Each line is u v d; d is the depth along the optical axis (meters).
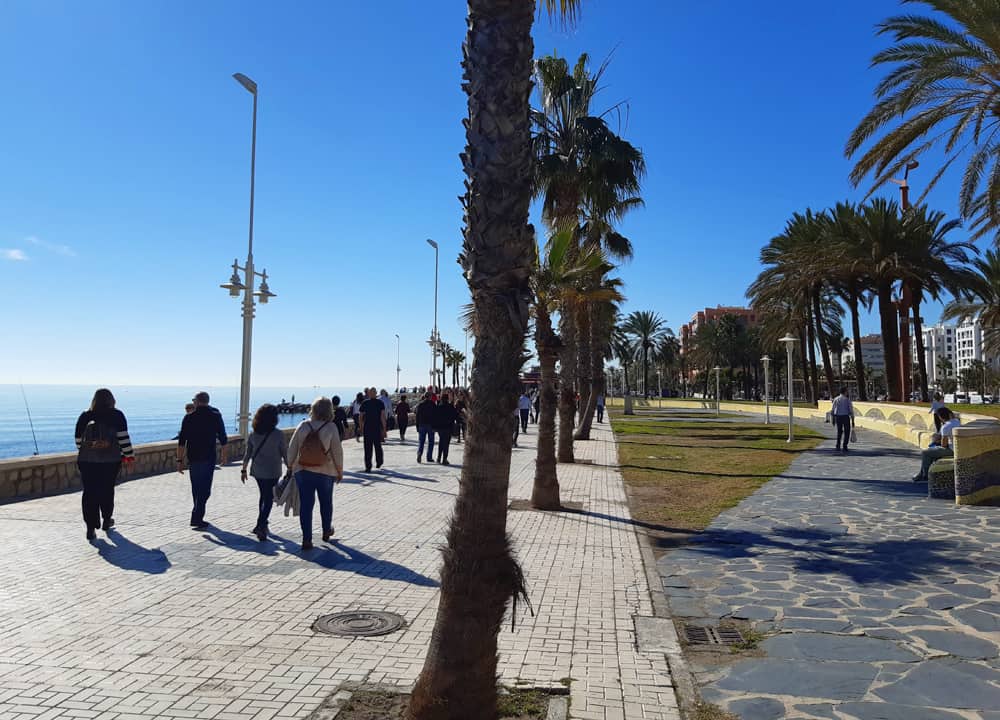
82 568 6.82
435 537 8.41
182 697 3.95
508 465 3.32
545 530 9.23
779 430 32.84
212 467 8.88
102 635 4.96
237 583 6.34
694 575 6.91
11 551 7.48
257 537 8.22
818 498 11.88
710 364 85.25
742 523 9.73
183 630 5.08
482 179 3.28
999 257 34.88
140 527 8.77
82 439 8.07
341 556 7.42
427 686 3.22
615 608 5.80
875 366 155.62
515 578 3.30
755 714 3.85
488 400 3.26
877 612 5.64
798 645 4.93
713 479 14.84
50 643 4.80
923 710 3.88
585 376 26.09
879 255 29.80
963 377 104.44
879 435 28.30
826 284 41.22
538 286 10.72
